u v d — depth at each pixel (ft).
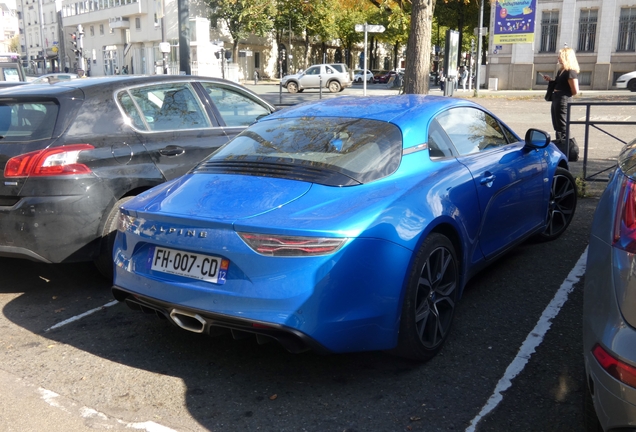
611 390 6.92
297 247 9.79
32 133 15.38
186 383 11.31
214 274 10.35
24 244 14.76
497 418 9.82
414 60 37.42
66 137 15.25
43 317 14.75
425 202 11.43
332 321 9.87
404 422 9.84
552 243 18.74
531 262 17.10
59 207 14.67
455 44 50.62
